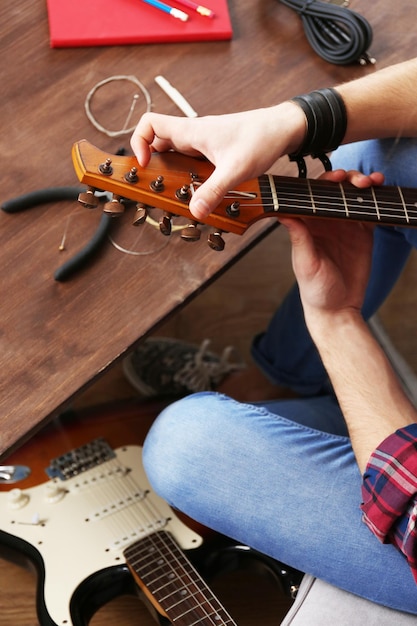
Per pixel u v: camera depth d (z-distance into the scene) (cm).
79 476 171
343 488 140
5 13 155
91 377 127
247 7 162
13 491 166
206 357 204
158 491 149
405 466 127
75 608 156
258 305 220
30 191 139
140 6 157
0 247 135
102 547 162
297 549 140
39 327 129
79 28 154
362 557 138
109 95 150
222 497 143
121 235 137
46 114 147
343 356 141
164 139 123
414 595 136
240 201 121
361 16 155
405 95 136
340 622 138
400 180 149
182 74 153
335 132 131
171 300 133
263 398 203
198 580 154
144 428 181
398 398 139
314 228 140
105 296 133
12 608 177
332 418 169
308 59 157
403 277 229
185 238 117
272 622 181
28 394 125
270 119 125
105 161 116
